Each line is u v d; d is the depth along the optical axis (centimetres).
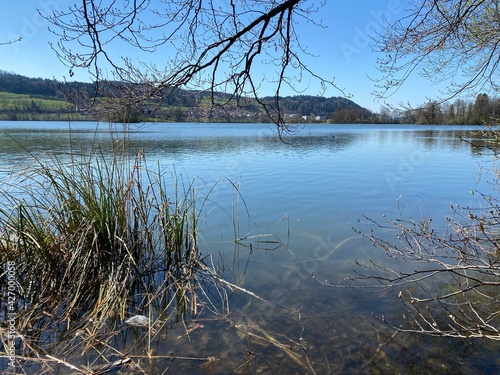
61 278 362
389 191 895
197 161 1402
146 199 458
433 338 286
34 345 278
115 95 290
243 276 414
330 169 1268
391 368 253
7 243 350
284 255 476
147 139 2683
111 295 332
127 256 384
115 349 265
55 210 386
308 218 656
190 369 255
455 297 348
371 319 317
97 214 389
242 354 272
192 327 309
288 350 275
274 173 1163
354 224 616
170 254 438
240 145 2267
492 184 933
